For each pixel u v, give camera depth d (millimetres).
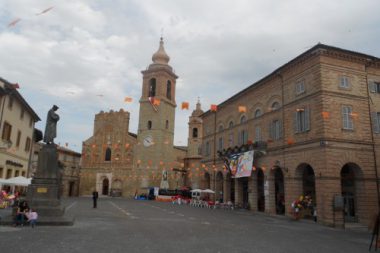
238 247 13859
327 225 25672
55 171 20234
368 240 18844
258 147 35812
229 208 41656
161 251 12211
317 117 27922
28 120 40000
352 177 28219
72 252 11375
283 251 13492
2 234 14648
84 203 44594
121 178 77062
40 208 18906
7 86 30469
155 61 80438
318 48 28203
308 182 32438
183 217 28234
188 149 84062
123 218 25109
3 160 32312
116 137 79625
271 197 34531
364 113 28766
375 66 30250
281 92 33875
